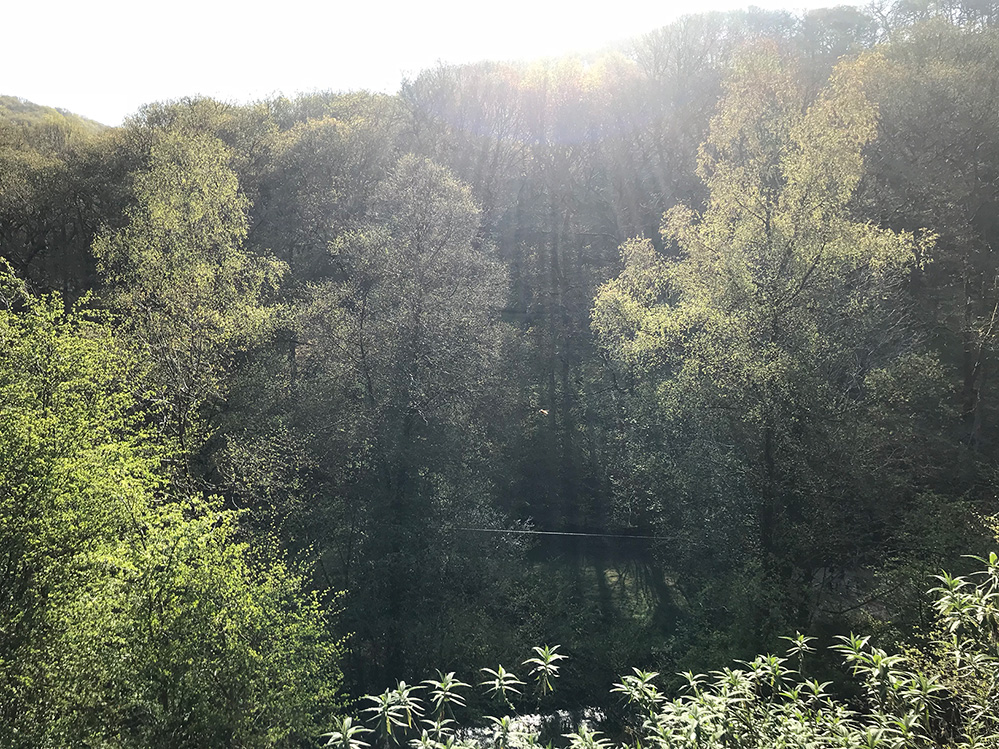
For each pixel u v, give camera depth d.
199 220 27.39
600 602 27.34
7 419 13.25
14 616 11.34
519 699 22.05
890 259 21.44
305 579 21.48
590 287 42.34
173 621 11.90
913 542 18.86
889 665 5.31
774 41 46.53
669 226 26.89
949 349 30.61
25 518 11.95
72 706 10.67
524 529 26.81
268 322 24.94
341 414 24.72
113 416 17.78
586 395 35.66
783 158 22.36
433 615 22.67
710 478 22.00
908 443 22.22
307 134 39.84
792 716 5.20
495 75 52.47
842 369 23.27
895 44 40.59
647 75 55.00
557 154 53.16
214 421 24.92
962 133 31.77
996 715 5.18
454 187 27.12
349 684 21.70
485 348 26.53
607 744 5.34
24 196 41.12
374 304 25.94
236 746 12.24
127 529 13.59
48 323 17.34
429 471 24.34
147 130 43.47
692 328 23.69
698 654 19.38
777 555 20.22
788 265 21.19
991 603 5.28
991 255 30.38
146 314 24.28
